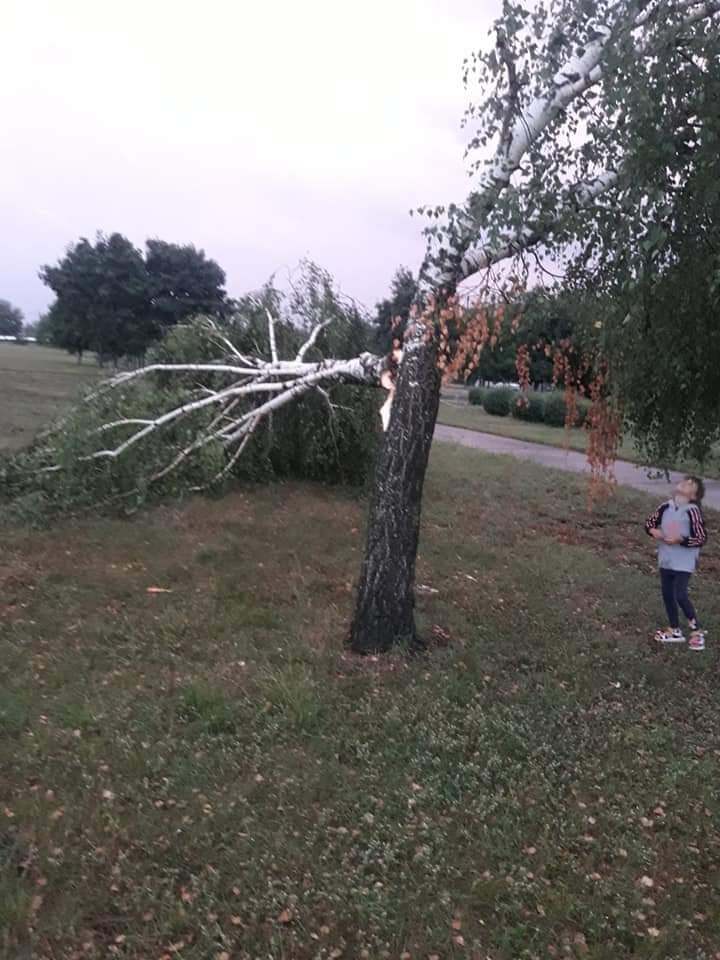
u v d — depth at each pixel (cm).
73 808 387
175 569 763
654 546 1050
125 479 938
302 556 836
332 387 1104
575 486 1414
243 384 1027
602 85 493
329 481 1201
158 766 425
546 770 454
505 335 593
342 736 473
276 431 1118
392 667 571
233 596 702
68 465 897
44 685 512
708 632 712
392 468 586
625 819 412
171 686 521
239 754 445
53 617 629
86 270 4588
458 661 590
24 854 354
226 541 862
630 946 328
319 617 663
